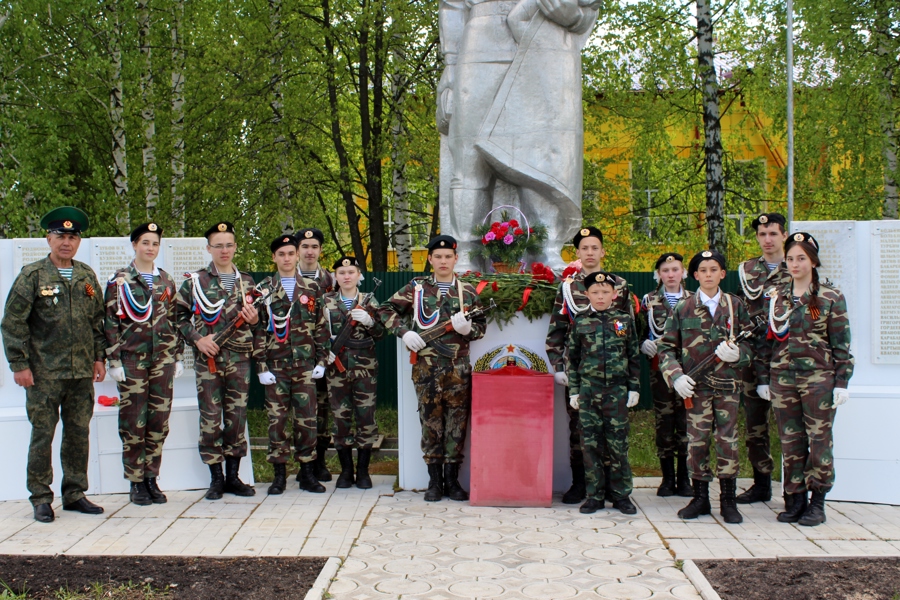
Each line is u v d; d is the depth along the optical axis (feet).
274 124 48.44
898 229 21.89
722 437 19.29
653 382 22.08
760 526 18.76
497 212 26.32
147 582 14.89
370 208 53.26
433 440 21.26
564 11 25.12
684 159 65.98
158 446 21.30
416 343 20.86
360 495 21.91
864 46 47.29
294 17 49.65
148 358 20.94
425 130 50.67
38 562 16.05
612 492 20.02
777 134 59.16
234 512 20.02
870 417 21.12
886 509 20.42
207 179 45.96
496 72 25.80
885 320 22.00
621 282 20.51
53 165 47.01
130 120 46.85
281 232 48.80
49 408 19.45
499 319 21.81
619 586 14.69
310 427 22.33
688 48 57.67
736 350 19.12
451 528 18.39
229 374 21.77
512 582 14.87
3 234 44.52
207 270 22.20
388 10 48.49
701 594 14.26
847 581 14.82
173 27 47.24
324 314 22.75
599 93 57.77
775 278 21.33
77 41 47.06
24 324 19.34
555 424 22.02
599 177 58.54
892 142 49.08
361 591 14.40
